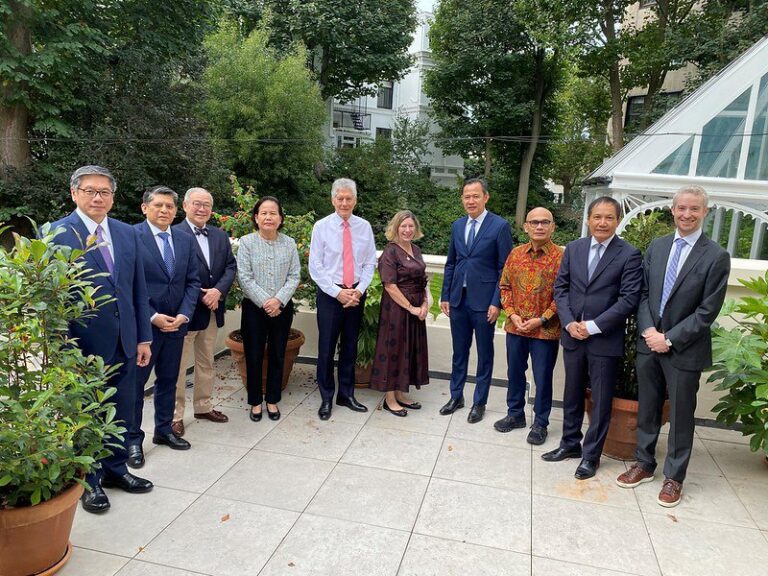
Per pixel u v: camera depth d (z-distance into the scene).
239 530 2.48
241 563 2.25
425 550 2.38
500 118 18.30
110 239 2.64
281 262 3.63
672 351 2.77
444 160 23.89
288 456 3.22
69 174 10.38
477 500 2.80
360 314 3.90
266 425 3.65
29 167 10.32
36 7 9.32
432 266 6.03
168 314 3.11
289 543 2.39
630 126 17.23
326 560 2.29
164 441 3.30
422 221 18.44
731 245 9.46
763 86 8.22
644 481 3.02
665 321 2.81
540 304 3.41
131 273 2.72
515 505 2.76
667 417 3.11
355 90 20.41
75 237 2.52
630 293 2.92
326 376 3.81
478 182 3.67
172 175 11.99
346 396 4.00
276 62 15.69
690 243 2.78
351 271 3.77
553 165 21.69
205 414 3.68
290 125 15.42
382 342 3.81
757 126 8.30
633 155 8.85
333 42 17.72
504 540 2.47
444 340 4.79
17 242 2.12
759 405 2.85
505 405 4.17
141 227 3.08
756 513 2.76
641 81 15.94
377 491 2.86
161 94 11.65
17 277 1.99
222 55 15.21
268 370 3.75
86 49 10.37
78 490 2.16
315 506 2.70
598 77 17.70
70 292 2.45
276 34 17.69
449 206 18.97
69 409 2.07
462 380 3.99
